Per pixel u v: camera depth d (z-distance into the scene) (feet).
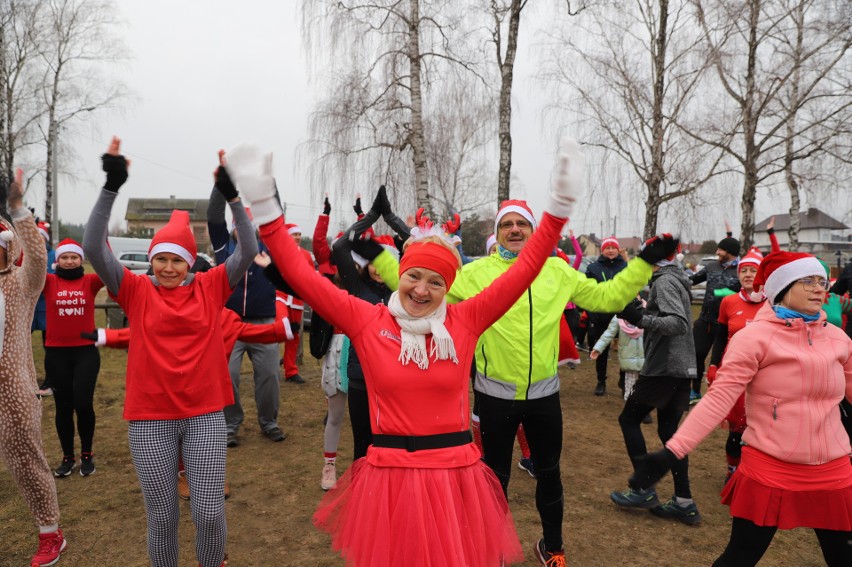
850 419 13.73
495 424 9.73
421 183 36.91
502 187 36.11
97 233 8.39
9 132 65.41
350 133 39.58
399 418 7.05
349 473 7.79
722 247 22.08
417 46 36.83
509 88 35.94
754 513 8.12
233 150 7.02
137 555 11.14
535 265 7.38
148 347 8.99
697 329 22.48
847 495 7.90
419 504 6.72
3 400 10.02
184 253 9.31
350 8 37.96
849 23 38.73
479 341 9.82
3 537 11.81
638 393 13.10
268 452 16.90
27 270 10.33
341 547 7.22
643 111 44.70
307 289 7.16
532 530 12.23
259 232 7.16
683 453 7.75
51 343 14.42
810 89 40.68
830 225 149.18
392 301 7.29
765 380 8.18
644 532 12.19
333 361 13.97
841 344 8.33
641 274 9.04
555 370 9.93
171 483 9.14
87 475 14.96
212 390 9.37
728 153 44.14
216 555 9.31
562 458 16.55
